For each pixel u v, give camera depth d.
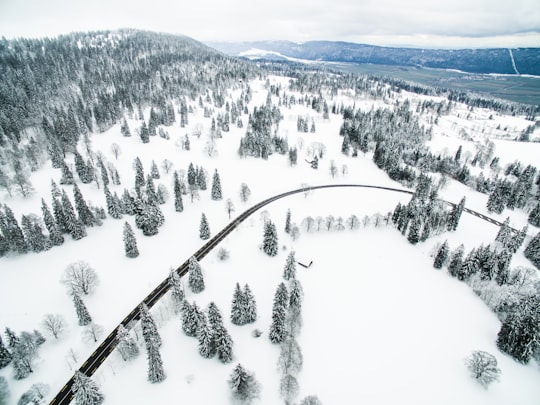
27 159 161.00
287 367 72.00
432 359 83.12
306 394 71.50
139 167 155.38
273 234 115.06
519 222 162.62
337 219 139.00
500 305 98.69
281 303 79.81
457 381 77.81
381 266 118.94
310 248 125.62
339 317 93.88
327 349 83.19
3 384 67.19
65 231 121.62
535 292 97.44
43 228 121.00
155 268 109.56
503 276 107.06
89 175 157.00
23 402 65.75
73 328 85.12
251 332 85.50
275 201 162.75
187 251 119.62
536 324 79.19
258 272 109.62
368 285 108.50
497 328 95.19
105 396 69.00
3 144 173.25
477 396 75.00
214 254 118.00
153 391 70.44
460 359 83.69
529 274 106.75
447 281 114.06
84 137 194.62
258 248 122.44
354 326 91.19
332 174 196.38
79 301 82.88
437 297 105.75
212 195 159.25
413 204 147.88
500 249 127.81
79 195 122.88
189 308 80.38
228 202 143.75
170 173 179.25
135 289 100.00
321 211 155.38
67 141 181.50
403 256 126.19
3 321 86.69
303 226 134.88
